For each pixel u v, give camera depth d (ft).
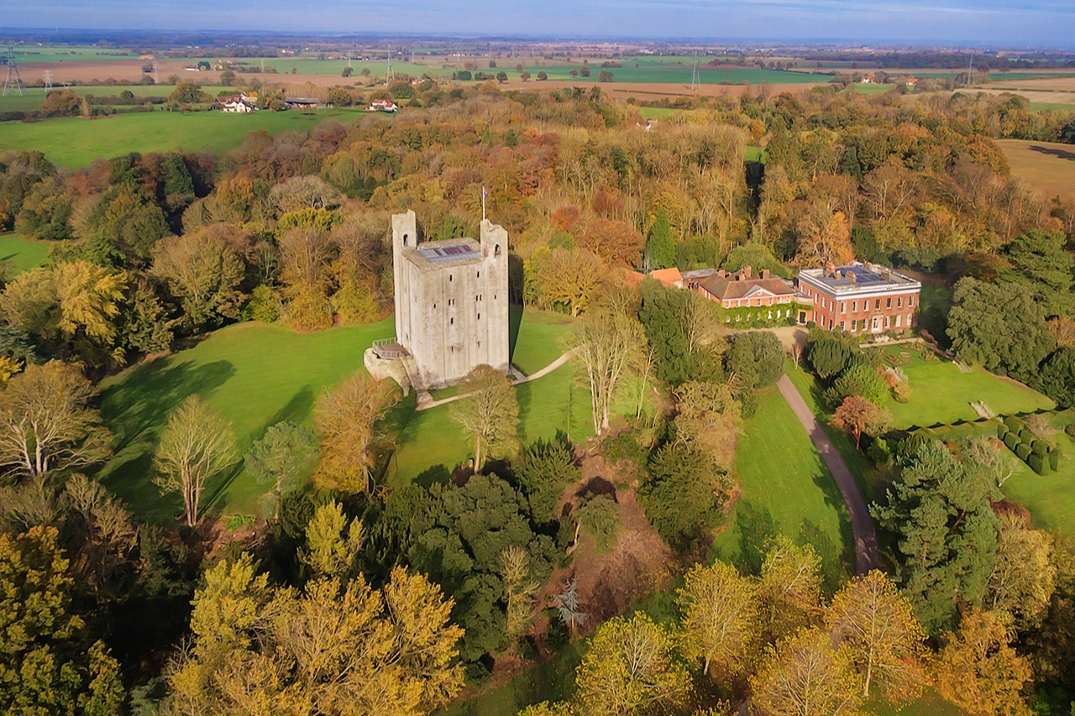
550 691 240.53
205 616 197.57
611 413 363.97
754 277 536.42
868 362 410.52
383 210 583.17
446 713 230.89
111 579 238.89
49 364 306.96
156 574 236.63
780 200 652.07
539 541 265.75
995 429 368.89
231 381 395.14
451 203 621.72
